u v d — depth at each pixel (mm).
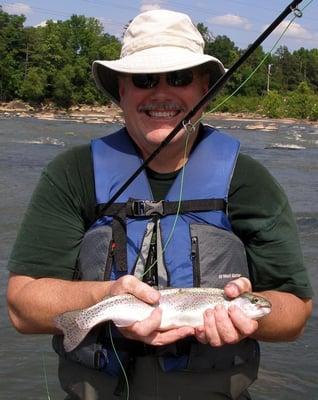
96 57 42719
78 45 43062
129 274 1385
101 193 1438
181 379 1381
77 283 1337
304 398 2297
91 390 1406
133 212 1433
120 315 1240
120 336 1380
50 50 40094
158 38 1446
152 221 1427
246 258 1433
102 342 1388
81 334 1247
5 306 3104
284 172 9070
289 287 1374
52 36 40344
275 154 12203
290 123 33688
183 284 1388
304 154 12453
